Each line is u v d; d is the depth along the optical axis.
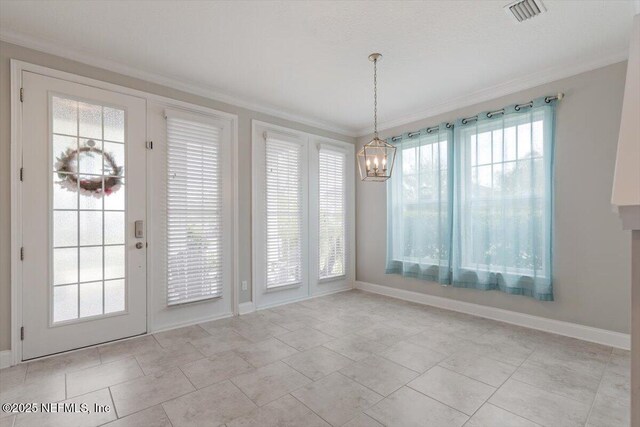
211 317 3.62
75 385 2.23
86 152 2.87
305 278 4.55
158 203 3.27
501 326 3.38
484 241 3.59
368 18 2.36
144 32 2.54
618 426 1.80
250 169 3.98
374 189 4.98
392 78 3.34
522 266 3.34
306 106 4.13
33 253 2.62
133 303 3.09
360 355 2.70
